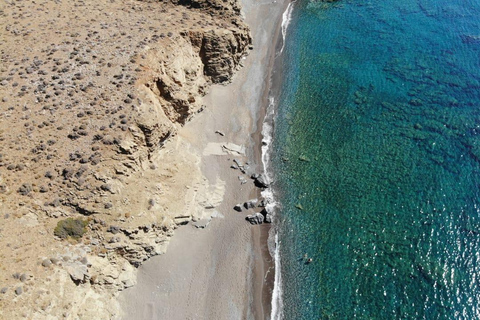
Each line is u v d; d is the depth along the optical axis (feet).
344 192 158.51
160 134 148.56
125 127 140.56
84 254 121.29
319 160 171.22
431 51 225.97
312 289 132.67
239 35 202.39
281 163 171.01
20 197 124.67
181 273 132.98
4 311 102.22
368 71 214.69
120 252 127.44
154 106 150.82
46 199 126.00
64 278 114.01
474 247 139.64
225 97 196.13
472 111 188.24
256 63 218.38
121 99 148.77
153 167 146.41
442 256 137.80
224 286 132.67
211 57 191.52
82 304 114.73
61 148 135.23
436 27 244.83
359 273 134.92
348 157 171.53
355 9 263.70
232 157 170.71
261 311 128.67
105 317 117.08
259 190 160.66
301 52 228.43
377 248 140.87
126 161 137.39
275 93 203.10
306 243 144.25
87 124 141.38
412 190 157.48
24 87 150.30
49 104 146.30
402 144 175.22
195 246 140.26
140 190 137.69
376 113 190.60
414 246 140.77
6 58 161.99
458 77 207.72
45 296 108.58
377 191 158.10
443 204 152.46
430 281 131.64
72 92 150.30
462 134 177.88
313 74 214.07
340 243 143.13
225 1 212.02
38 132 138.31
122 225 128.88
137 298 125.29
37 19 183.42
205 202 150.82
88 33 176.04
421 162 167.43
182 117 171.22
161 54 167.53
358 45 232.73
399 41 234.79
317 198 157.28
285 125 186.70
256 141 179.73
